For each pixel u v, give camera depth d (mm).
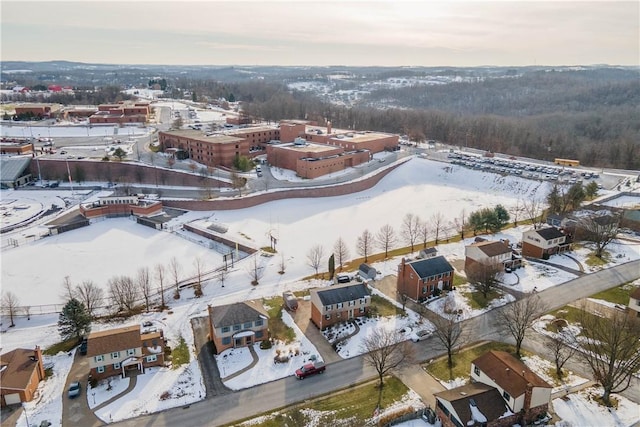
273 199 168750
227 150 196625
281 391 72312
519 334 79438
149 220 147375
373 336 83688
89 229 143625
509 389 64062
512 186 188000
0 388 67875
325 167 194000
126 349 74938
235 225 146375
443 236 138875
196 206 158375
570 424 63812
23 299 101938
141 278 102188
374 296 101500
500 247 110438
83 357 80312
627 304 95438
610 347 73062
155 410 68125
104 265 119500
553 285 104875
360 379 75125
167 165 189125
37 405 68812
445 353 81750
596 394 70125
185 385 73438
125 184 181250
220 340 81438
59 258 123375
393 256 124000
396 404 68875
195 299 100938
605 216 129500
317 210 162875
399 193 184375
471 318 92500
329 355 81438
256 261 119438
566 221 134875
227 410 68188
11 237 135875
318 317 89750
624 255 120375
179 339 85375
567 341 83375
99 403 69312
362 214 160500
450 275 102562
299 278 111312
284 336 86750
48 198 168125
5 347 83250
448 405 63094
